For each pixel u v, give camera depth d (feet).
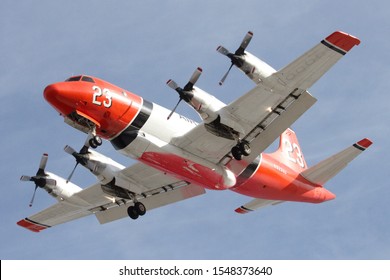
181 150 332.60
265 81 311.27
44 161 361.51
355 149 372.17
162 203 378.12
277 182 375.86
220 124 324.80
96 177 353.92
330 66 307.58
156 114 328.49
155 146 326.03
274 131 334.44
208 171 341.41
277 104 323.37
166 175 360.07
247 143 338.95
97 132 324.19
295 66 306.55
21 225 391.86
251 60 309.83
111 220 389.60
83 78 318.45
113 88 321.32
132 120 322.34
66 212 383.86
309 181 387.55
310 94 321.73
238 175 356.79
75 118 319.88
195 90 318.24
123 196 364.17
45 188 363.76
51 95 311.88
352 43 299.38
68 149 346.54
